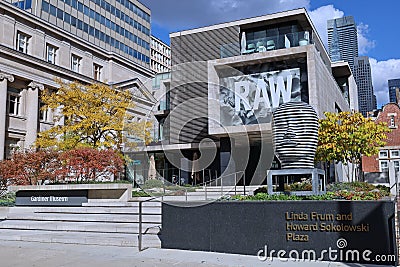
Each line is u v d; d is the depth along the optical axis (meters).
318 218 7.57
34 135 32.44
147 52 61.78
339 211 7.43
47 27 36.78
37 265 7.59
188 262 7.47
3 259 8.23
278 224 7.87
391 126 38.16
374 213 7.20
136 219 11.78
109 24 53.44
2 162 19.25
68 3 46.16
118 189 15.99
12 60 31.28
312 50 24.22
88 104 25.28
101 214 13.20
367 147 21.50
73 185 16.02
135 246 9.20
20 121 32.41
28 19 34.75
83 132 24.58
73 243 9.97
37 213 14.29
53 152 19.27
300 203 7.74
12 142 31.88
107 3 53.31
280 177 9.88
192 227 8.66
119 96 25.92
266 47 25.86
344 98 36.97
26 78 32.44
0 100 30.08
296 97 24.88
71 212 13.84
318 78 24.45
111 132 25.36
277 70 25.58
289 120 8.98
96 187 15.87
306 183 12.10
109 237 9.93
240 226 8.19
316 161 21.91
